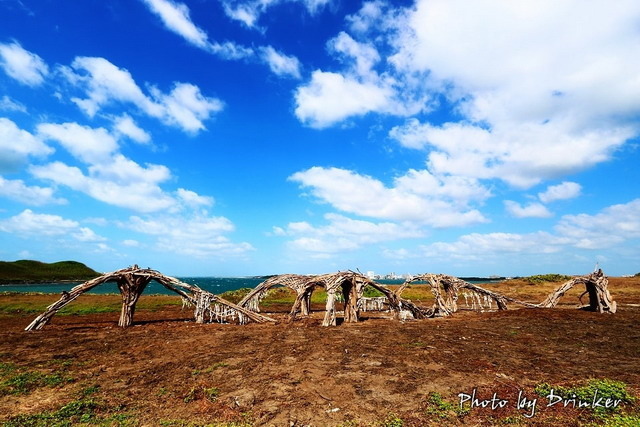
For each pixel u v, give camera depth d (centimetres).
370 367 963
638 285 3866
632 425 578
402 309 2080
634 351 1125
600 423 606
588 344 1229
